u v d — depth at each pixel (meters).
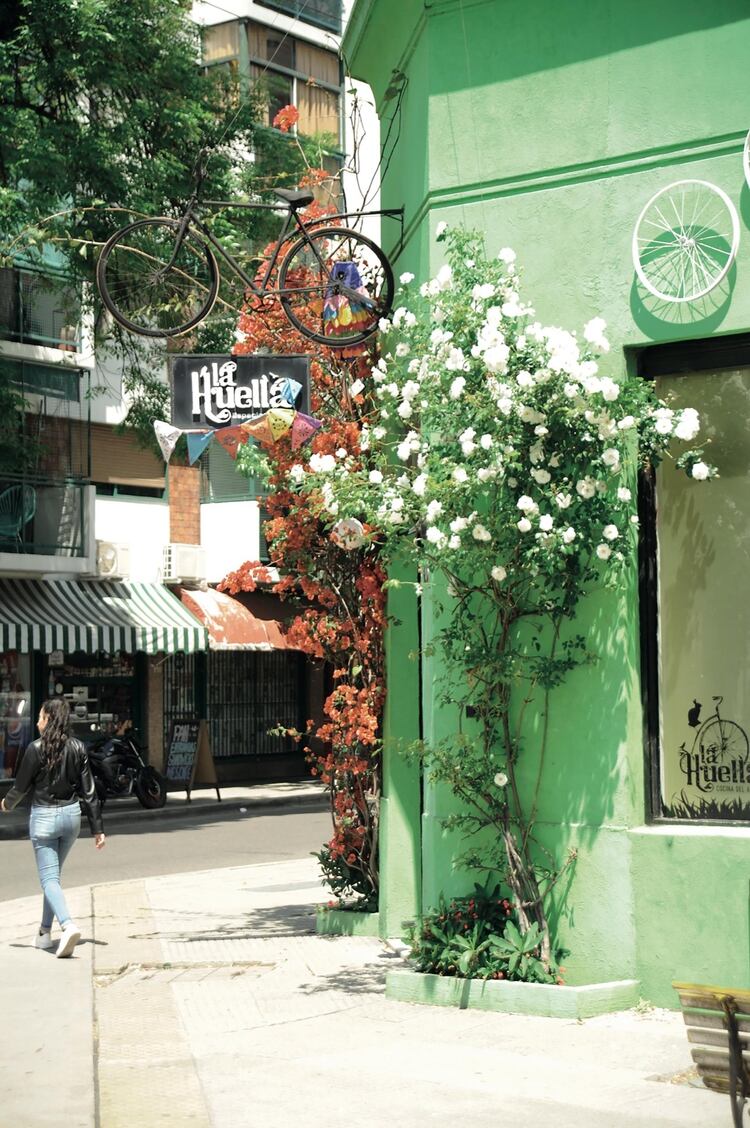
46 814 9.72
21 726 24.92
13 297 23.66
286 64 27.95
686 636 7.70
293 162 21.69
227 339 19.59
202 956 9.32
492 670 7.65
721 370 7.69
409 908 9.52
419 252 8.88
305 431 8.78
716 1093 5.75
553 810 7.74
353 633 9.66
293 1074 6.17
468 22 8.38
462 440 7.20
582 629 7.68
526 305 7.71
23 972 8.91
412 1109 5.59
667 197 7.59
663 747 7.71
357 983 8.18
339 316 9.34
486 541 7.34
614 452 7.10
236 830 19.84
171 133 20.28
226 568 27.62
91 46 19.22
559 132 8.00
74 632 23.52
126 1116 5.58
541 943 7.57
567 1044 6.61
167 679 27.42
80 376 24.52
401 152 9.43
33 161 18.53
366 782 9.90
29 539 23.78
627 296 7.71
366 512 7.70
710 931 7.20
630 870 7.45
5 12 19.97
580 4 7.95
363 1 9.45
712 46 7.51
